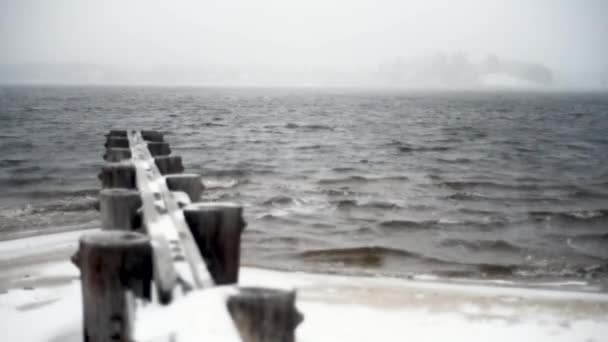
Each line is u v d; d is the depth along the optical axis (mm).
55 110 69875
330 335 6562
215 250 4207
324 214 15062
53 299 7145
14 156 25594
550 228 14141
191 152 29438
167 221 4422
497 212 15938
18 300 7098
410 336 6664
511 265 10891
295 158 28156
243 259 10586
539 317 7492
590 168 26703
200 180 6285
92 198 15688
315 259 10820
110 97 133125
